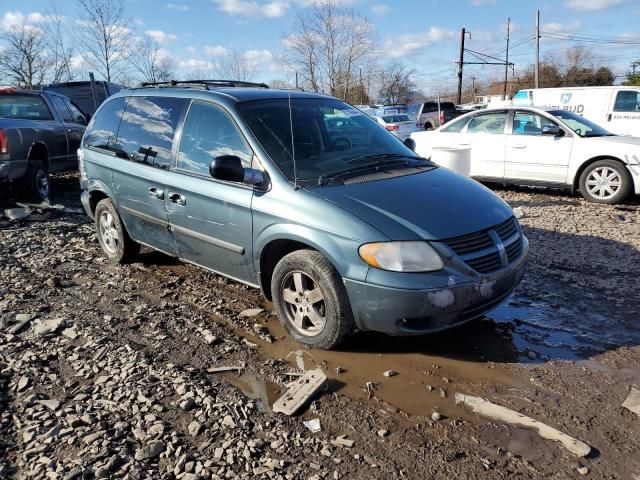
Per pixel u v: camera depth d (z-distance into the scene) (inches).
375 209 140.4
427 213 141.0
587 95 559.8
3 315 172.7
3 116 353.4
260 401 128.6
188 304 186.1
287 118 174.1
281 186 152.6
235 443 112.2
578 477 103.4
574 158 356.8
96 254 243.3
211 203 169.3
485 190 167.2
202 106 180.7
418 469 105.5
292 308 156.5
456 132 412.5
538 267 218.8
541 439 114.2
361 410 124.8
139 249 230.7
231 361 147.4
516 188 418.3
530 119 381.1
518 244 155.1
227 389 132.8
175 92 193.9
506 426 118.6
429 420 121.0
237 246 165.0
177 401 127.1
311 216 143.7
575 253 234.8
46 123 349.4
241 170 153.6
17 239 259.8
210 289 199.6
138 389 131.2
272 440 113.5
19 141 309.1
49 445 111.7
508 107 392.2
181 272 218.8
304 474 103.9
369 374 140.5
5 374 139.3
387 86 2000.5
